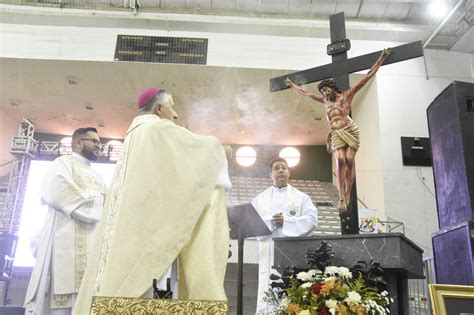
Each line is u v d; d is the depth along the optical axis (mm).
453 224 3721
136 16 10711
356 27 10883
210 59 10719
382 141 10430
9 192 8609
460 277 3426
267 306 4102
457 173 3664
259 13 10898
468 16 10227
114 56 10703
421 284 6430
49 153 9016
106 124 13617
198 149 2318
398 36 11008
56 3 10750
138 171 2248
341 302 2680
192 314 1737
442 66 11195
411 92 10898
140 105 2738
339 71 4199
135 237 2113
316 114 12438
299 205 4617
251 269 6316
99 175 4371
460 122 3645
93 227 4051
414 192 9852
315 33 10930
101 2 10711
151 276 2053
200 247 2154
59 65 10844
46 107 12836
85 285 2285
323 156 14172
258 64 10719
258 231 3289
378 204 10070
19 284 8117
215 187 2326
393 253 2957
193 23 10828
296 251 3191
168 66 10766
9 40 10750
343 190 3738
